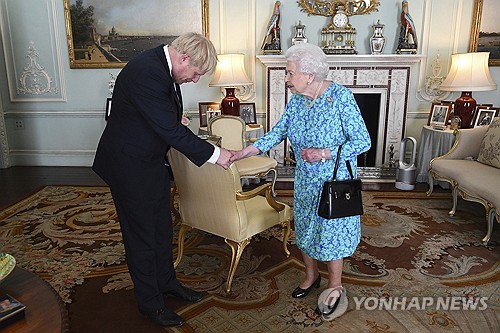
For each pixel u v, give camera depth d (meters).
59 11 4.87
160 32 4.80
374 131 4.66
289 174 4.54
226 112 4.35
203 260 2.73
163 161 1.98
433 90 4.63
